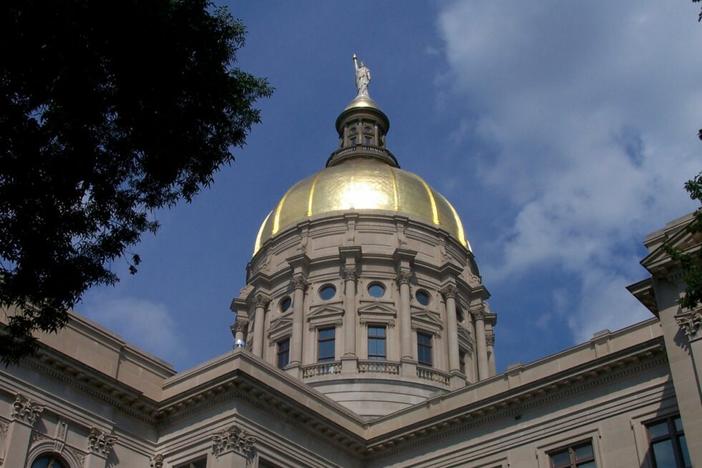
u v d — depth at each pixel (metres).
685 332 38.28
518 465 45.03
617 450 42.16
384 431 51.22
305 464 46.88
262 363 47.50
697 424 36.75
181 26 22.66
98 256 23.86
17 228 22.03
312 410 47.72
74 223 23.00
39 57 20.83
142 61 21.83
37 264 22.47
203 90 23.23
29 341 24.12
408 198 79.12
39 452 40.59
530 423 45.69
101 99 21.92
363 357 68.31
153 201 24.28
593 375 44.28
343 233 75.06
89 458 42.44
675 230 41.16
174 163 23.36
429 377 67.31
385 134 93.38
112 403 44.78
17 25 20.34
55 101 21.70
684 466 39.88
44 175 21.92
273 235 78.19
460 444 47.75
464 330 73.56
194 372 47.16
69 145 22.16
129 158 23.48
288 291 73.12
